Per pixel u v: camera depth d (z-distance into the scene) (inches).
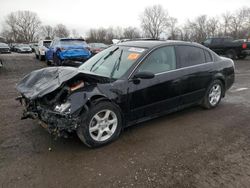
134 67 148.9
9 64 567.8
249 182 105.4
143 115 155.4
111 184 104.0
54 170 113.4
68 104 123.0
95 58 180.4
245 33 2417.6
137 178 107.9
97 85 134.4
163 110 167.0
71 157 124.8
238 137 150.4
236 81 342.0
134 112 149.3
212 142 143.3
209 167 116.6
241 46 683.4
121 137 148.6
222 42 714.2
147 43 171.8
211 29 2598.4
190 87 179.9
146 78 143.4
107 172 112.3
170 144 140.3
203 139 147.2
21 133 151.9
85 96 125.8
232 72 218.7
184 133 155.6
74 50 454.9
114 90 137.4
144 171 113.2
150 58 157.5
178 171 113.2
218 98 209.2
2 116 182.5
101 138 136.5
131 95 144.3
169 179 107.3
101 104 132.0
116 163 119.6
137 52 160.2
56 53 467.5
